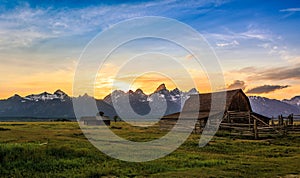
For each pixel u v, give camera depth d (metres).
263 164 21.05
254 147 31.97
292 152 28.56
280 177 17.02
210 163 21.08
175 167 19.80
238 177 16.78
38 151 21.61
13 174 17.06
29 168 18.39
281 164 21.23
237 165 20.47
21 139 36.34
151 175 17.16
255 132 41.28
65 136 42.31
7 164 18.77
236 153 28.36
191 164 20.77
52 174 17.09
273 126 44.38
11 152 20.62
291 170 18.97
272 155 26.67
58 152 22.09
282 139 39.66
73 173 17.48
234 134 43.91
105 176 17.08
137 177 16.73
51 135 43.28
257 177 16.91
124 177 16.70
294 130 45.41
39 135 43.12
